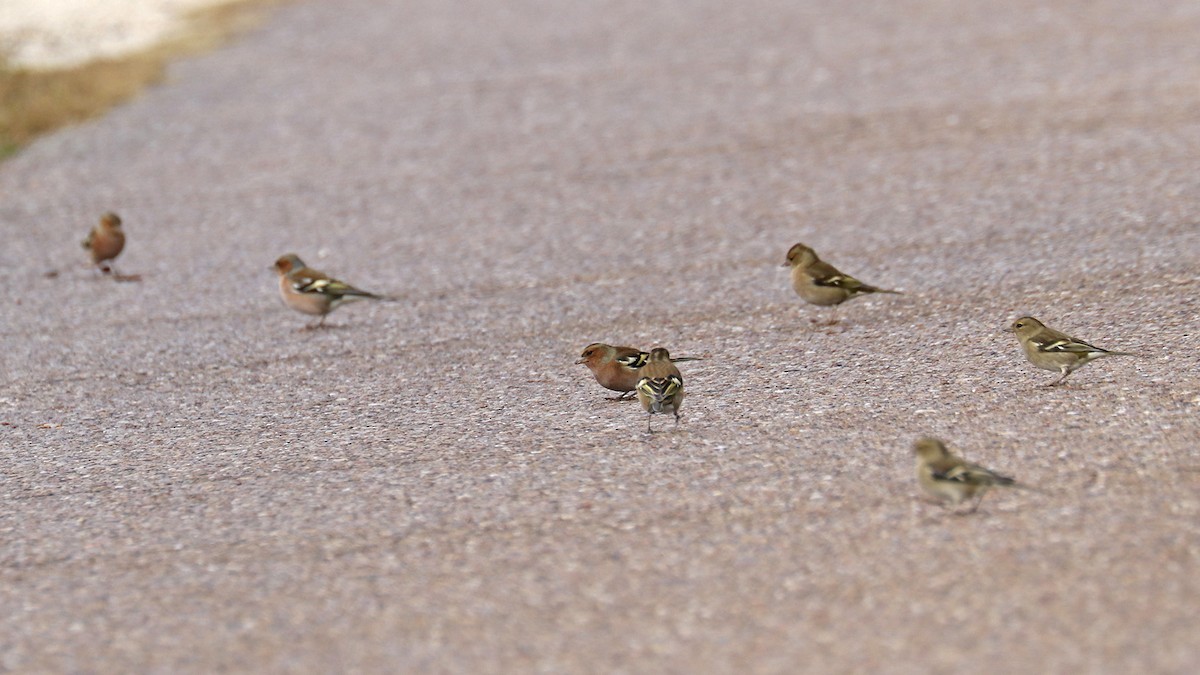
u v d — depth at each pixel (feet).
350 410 43.80
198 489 36.76
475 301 57.31
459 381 46.39
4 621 28.86
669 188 75.15
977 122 83.82
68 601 29.71
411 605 28.25
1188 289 48.73
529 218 71.31
